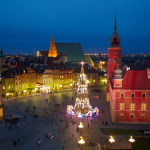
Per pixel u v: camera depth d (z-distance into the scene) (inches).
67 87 6245.1
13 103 4311.0
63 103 4335.6
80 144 2347.4
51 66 5910.4
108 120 3223.4
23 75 5255.9
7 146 2303.2
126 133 2684.5
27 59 7637.8
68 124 3034.0
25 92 5226.4
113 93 3053.6
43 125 2987.2
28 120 3184.1
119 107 3068.4
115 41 4584.2
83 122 3127.5
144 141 2426.2
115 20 4586.6
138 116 3058.6
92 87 6496.1
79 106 3474.4
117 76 3051.2
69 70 6284.5
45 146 2308.1
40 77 5659.5
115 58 4559.5
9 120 3115.2
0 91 3169.3
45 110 3789.4
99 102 4456.2
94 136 2588.6
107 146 2247.8
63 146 2295.8
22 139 2496.3
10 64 5315.0
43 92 5565.9
